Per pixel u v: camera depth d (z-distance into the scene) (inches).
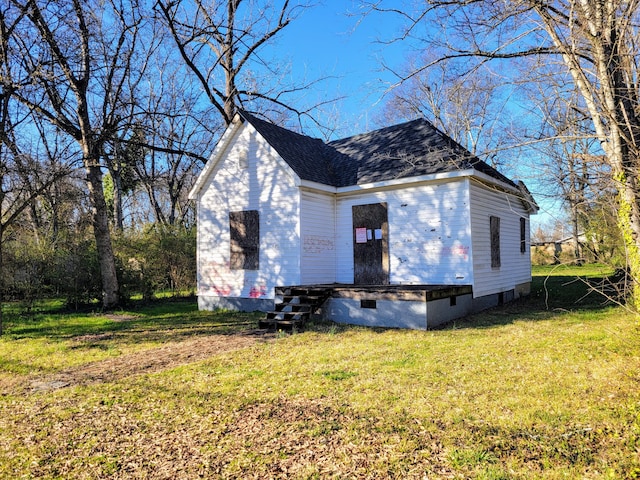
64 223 685.3
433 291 391.5
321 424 180.1
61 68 553.0
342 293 432.8
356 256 529.7
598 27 229.9
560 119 286.4
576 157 216.7
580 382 214.1
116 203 962.1
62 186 548.7
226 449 163.3
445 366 255.6
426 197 479.5
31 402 227.9
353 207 534.3
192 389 234.5
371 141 602.5
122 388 243.9
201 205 587.8
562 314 440.8
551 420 171.3
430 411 187.3
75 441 177.3
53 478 148.2
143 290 659.4
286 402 207.9
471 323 407.8
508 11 292.7
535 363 253.1
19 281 560.4
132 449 167.9
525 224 662.5
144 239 694.5
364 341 340.2
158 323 472.4
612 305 484.4
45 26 506.0
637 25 218.8
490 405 190.5
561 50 255.1
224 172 564.4
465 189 453.4
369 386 224.5
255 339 368.2
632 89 205.0
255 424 184.5
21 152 443.5
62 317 529.3
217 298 566.3
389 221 504.4
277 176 512.7
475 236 467.8
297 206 494.3
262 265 525.0
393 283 498.9
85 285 598.9
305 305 429.4
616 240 388.2
